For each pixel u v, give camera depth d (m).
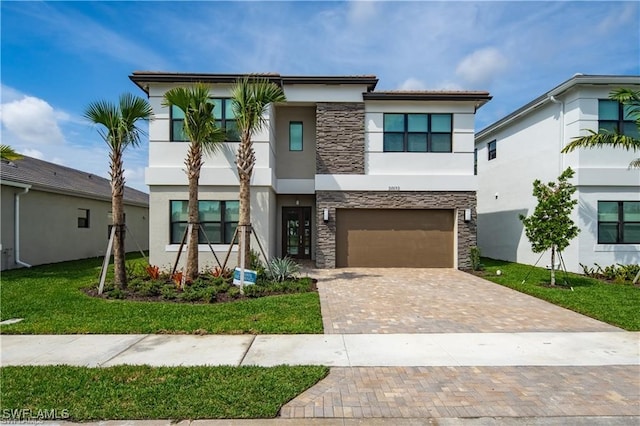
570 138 13.19
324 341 5.95
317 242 14.28
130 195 23.77
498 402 3.97
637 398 4.07
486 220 19.25
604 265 12.84
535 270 13.75
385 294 9.66
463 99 14.05
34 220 15.16
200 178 12.67
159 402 3.85
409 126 14.41
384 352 5.47
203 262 12.62
